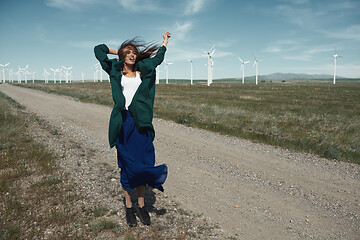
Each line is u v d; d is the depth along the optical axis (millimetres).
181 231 3291
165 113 13953
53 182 4566
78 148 7035
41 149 6465
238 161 6535
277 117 14836
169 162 6281
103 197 4145
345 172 5895
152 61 3119
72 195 4070
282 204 4250
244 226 3529
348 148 8125
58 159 5934
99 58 3131
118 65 3059
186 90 55156
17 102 19000
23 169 5117
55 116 12758
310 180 5371
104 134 9047
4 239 2986
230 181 5184
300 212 3992
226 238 3201
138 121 3105
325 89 64500
